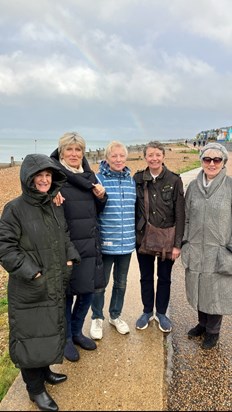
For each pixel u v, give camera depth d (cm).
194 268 333
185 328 381
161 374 302
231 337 365
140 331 368
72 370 307
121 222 338
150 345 343
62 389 286
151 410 265
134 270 533
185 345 351
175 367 318
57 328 264
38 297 257
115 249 341
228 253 322
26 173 253
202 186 328
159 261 360
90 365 314
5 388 302
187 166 2306
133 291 455
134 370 307
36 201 259
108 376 300
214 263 324
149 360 320
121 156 330
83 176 308
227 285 327
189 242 338
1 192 1438
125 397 277
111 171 336
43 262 260
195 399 280
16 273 248
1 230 252
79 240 307
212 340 343
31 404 273
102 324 373
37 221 260
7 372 318
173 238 342
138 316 396
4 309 447
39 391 270
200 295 333
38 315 259
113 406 269
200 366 319
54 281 263
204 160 319
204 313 353
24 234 258
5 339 379
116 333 363
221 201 319
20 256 251
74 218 304
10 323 263
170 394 285
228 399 280
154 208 343
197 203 328
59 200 282
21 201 262
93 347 334
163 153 334
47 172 263
